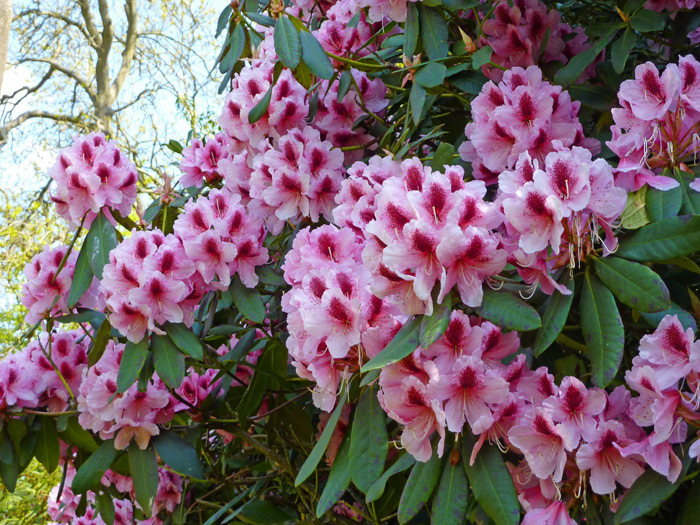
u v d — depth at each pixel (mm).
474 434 1373
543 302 1426
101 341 2125
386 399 1390
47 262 2375
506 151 1783
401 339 1343
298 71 2180
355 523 2242
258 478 2559
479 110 1813
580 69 1857
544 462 1347
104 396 2141
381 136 2312
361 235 1660
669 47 2279
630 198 1488
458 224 1336
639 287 1307
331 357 1509
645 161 1525
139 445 2156
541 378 1435
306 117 2221
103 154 2211
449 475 1373
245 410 2252
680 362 1283
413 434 1375
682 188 1471
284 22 1961
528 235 1316
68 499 3189
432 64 1938
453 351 1375
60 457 2623
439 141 2289
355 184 1678
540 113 1731
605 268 1357
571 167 1312
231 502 2436
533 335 1509
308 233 1690
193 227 2070
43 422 2350
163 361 1928
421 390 1344
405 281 1354
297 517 2438
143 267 1932
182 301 2018
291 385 2244
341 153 2086
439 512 1342
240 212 2062
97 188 2164
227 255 1976
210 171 2594
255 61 2301
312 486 2283
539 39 2039
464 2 1899
